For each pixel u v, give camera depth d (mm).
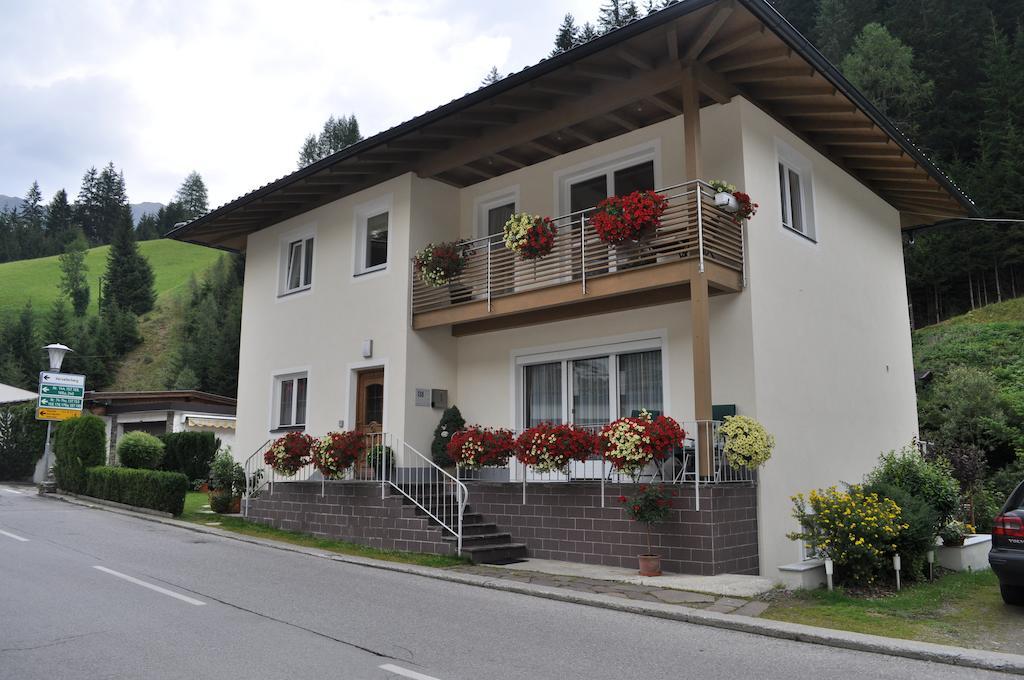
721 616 7391
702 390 10133
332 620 7164
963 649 6250
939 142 35625
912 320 33906
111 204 114438
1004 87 34094
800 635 6781
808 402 12133
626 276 11078
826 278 13336
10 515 15016
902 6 39719
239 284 50500
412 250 14305
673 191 12195
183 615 7207
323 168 14445
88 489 18188
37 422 24141
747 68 11188
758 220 11547
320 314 15969
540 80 11469
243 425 17578
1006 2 40219
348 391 14969
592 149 13453
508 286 13250
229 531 13812
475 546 11156
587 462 12164
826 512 8961
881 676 5680
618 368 12500
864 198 15289
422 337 14188
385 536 12125
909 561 9508
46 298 74500
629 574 9734
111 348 52938
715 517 9766
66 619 6938
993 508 14820
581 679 5438
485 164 14359
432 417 14156
